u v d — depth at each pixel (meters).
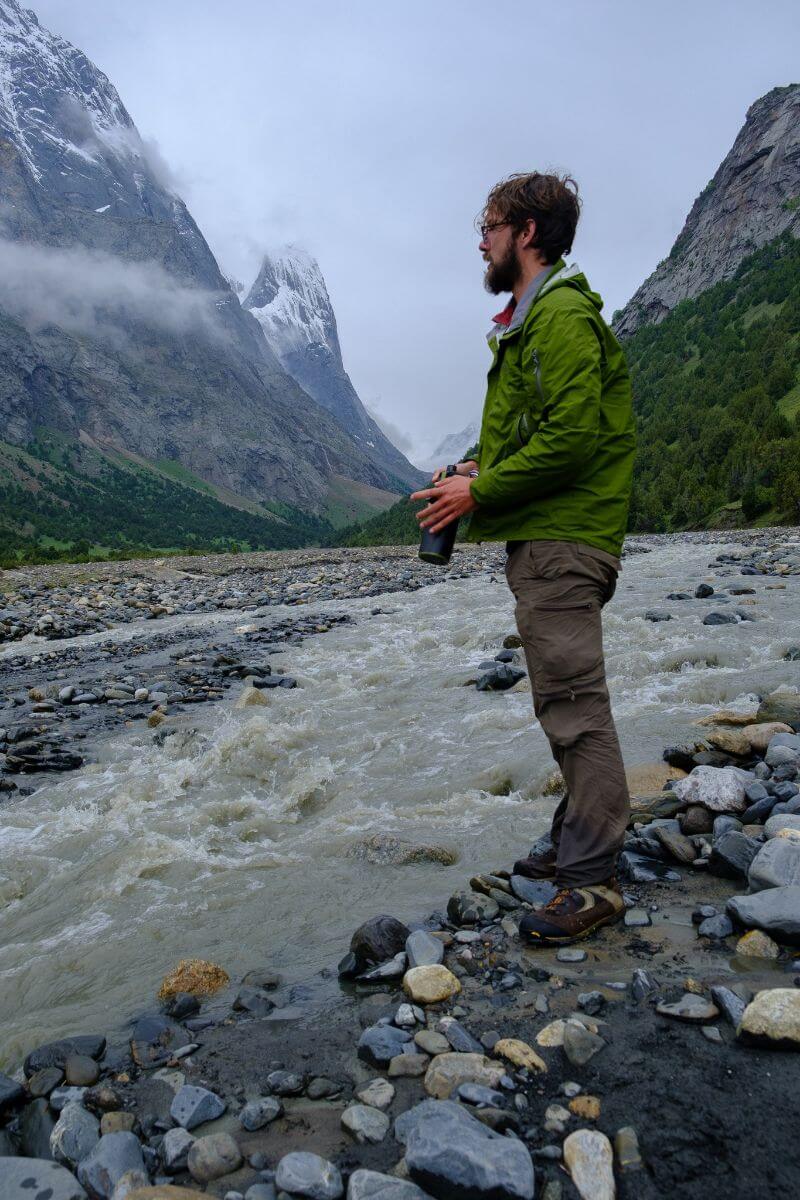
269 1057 2.50
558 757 3.29
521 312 3.12
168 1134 2.12
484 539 3.26
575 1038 2.34
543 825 4.55
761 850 3.27
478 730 6.84
